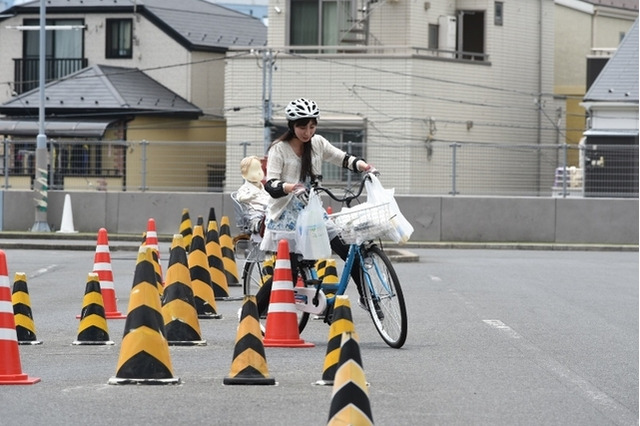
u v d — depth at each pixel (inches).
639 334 650.2
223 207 1594.5
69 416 406.3
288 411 415.8
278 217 579.5
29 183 1824.6
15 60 2554.1
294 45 2235.5
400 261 1216.2
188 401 433.4
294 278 592.7
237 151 1851.6
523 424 405.1
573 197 1598.2
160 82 2466.8
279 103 2180.1
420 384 478.9
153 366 466.9
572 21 2623.0
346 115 2151.8
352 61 2151.8
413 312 744.3
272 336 580.1
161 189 1775.3
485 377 498.9
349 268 576.1
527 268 1142.3
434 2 2226.9
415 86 2130.9
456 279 995.3
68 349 574.6
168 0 2596.0
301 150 571.2
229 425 393.4
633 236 1569.9
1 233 1566.2
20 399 436.8
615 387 482.0
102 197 1620.3
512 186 2012.8
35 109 2324.1
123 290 879.1
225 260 888.3
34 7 2534.5
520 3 2314.2
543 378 499.8
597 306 794.8
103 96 2329.0
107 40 2502.5
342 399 332.8
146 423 395.5
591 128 2048.5
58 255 1286.9
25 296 596.1
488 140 2239.2
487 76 2249.0
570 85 2600.9
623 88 2030.0
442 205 1581.0
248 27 2652.6
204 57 2471.7
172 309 585.3
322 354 557.0
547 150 2078.0
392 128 2132.1
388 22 2197.3
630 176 1594.5
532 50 2340.1
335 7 2214.6
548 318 721.0
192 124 2418.8
